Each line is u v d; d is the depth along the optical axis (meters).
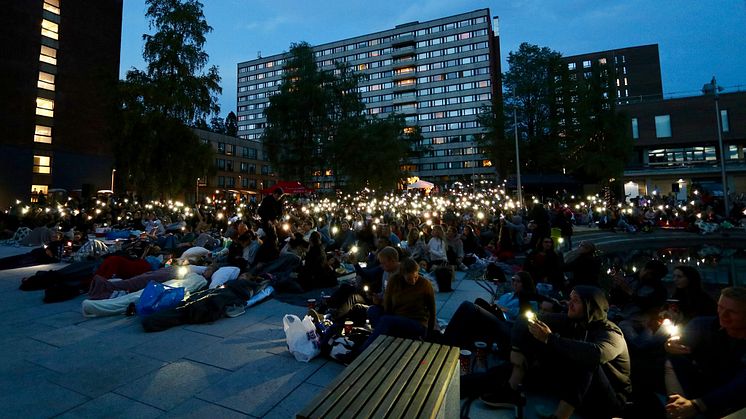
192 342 5.11
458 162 91.00
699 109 43.09
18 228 16.69
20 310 6.56
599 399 3.10
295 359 4.55
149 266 8.34
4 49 34.88
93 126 40.38
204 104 27.94
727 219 23.09
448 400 2.55
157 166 26.53
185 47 27.12
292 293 7.86
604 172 32.75
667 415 2.70
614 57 80.75
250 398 3.65
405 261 4.60
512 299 5.46
